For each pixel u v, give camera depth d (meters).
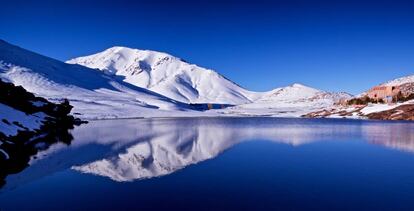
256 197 17.34
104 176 22.30
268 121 111.19
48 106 68.00
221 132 60.22
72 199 17.05
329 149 35.69
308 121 109.25
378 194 17.92
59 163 27.00
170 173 23.23
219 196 17.52
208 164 26.72
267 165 26.22
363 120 111.62
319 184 20.11
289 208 15.59
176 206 15.88
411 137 49.22
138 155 31.38
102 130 64.56
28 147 36.75
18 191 18.61
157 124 90.69
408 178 21.62
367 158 29.67
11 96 52.62
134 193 18.09
